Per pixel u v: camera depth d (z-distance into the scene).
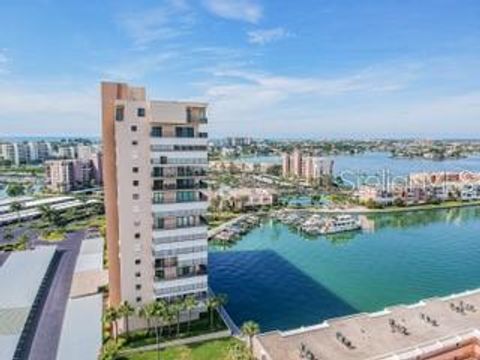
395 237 172.25
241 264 135.38
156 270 81.00
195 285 83.81
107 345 72.25
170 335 80.00
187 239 82.69
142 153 78.88
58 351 70.00
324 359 62.56
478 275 124.62
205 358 72.88
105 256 121.00
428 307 80.19
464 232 180.62
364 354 64.00
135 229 79.75
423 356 65.12
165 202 80.88
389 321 74.50
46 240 152.75
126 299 80.31
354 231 183.38
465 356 68.62
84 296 93.19
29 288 96.06
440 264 135.38
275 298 106.50
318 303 103.56
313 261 138.88
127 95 81.81
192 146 82.19
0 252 135.12
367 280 120.12
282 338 68.81
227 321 89.06
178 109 79.88
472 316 76.44
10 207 193.88
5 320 80.19
